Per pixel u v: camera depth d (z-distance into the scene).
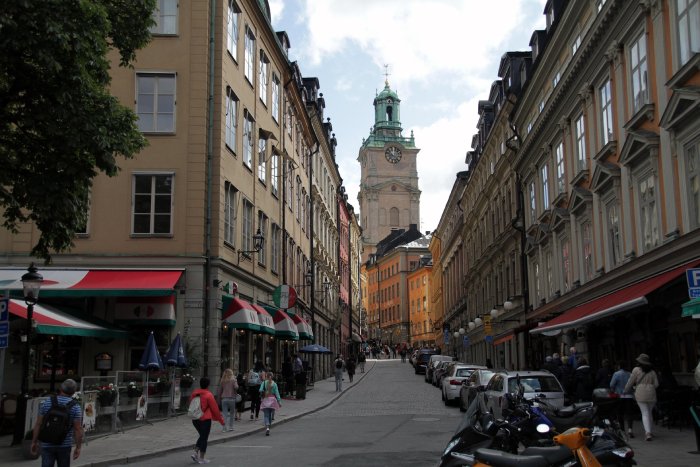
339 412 25.39
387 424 19.97
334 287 63.50
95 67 13.36
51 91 12.52
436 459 12.64
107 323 22.34
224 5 25.91
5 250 23.67
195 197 24.20
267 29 32.47
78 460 12.93
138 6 14.44
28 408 14.75
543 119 30.23
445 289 82.56
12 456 13.59
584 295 25.23
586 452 6.40
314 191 49.59
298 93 40.41
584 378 18.48
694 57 15.15
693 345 17.30
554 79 29.78
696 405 12.60
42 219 13.29
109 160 13.13
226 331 25.19
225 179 25.58
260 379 21.97
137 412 18.89
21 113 12.88
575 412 8.27
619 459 7.17
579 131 26.16
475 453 6.86
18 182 13.16
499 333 44.97
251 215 29.83
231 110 26.84
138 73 24.61
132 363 23.23
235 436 17.27
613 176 21.25
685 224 16.39
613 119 21.70
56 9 11.59
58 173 13.08
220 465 12.77
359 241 103.56
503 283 43.53
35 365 22.61
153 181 24.30
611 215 22.53
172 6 25.12
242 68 28.53
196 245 23.97
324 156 57.28
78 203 13.66
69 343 23.00
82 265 23.70
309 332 38.81
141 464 13.13
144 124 24.50
